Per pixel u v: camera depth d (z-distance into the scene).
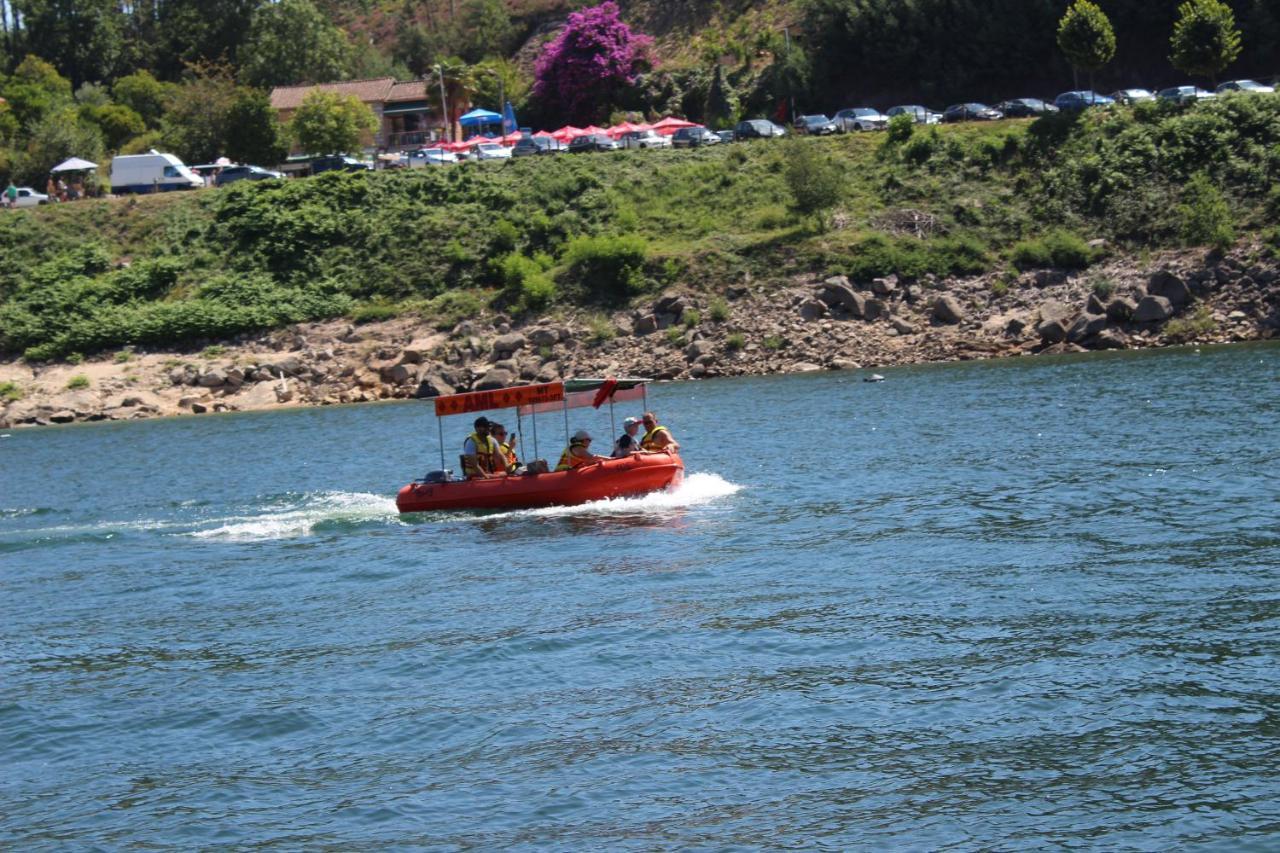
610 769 57.38
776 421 166.75
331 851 51.94
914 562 87.56
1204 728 57.50
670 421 176.12
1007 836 50.06
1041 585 79.88
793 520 104.12
